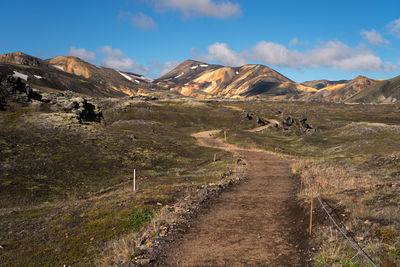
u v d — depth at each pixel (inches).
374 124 3097.9
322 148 2359.7
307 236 299.4
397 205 302.8
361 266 204.5
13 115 1811.0
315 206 371.9
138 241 324.2
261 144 2486.5
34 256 365.1
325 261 225.9
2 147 1280.8
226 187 660.7
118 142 1791.3
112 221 449.4
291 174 869.2
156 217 419.2
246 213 430.3
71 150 1465.3
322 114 6338.6
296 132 3939.5
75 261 333.1
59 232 450.0
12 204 824.3
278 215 414.0
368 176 650.2
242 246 298.0
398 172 717.3
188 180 959.6
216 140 2842.0
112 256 301.4
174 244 307.7
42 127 1694.1
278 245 295.6
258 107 7431.1
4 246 425.4
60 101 2498.8
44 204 823.1
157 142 2036.2
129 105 5487.2
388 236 233.3
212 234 338.0
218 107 6205.7
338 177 607.8
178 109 5620.1
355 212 302.5
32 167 1160.8
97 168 1298.0
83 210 560.1
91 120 2532.0
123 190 864.3
